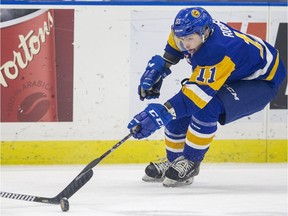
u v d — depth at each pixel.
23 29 14.86
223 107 12.02
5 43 14.83
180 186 12.93
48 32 14.95
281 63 12.85
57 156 15.21
